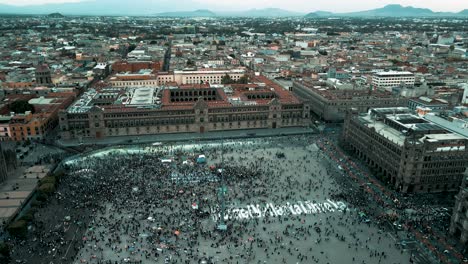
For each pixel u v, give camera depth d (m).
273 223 148.75
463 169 175.88
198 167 196.88
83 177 183.12
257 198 166.75
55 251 129.50
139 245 133.62
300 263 126.50
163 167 196.12
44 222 145.88
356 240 139.12
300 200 166.00
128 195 165.88
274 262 126.81
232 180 182.25
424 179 173.88
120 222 146.00
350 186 180.50
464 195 134.38
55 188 169.88
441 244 136.88
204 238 138.50
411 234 142.62
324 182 184.00
